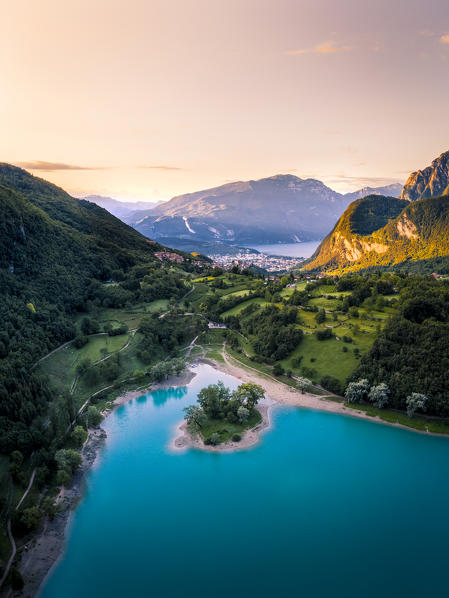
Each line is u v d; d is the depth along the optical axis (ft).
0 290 618.44
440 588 280.92
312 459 418.31
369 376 526.16
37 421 434.30
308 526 334.44
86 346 639.35
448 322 557.33
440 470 401.29
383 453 426.51
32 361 526.57
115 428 479.41
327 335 636.89
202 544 317.63
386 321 648.38
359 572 293.02
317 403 527.40
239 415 474.49
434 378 483.92
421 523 336.90
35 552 310.24
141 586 284.41
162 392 572.10
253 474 396.78
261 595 276.62
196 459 420.36
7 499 346.74
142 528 333.42
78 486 381.19
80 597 277.03
